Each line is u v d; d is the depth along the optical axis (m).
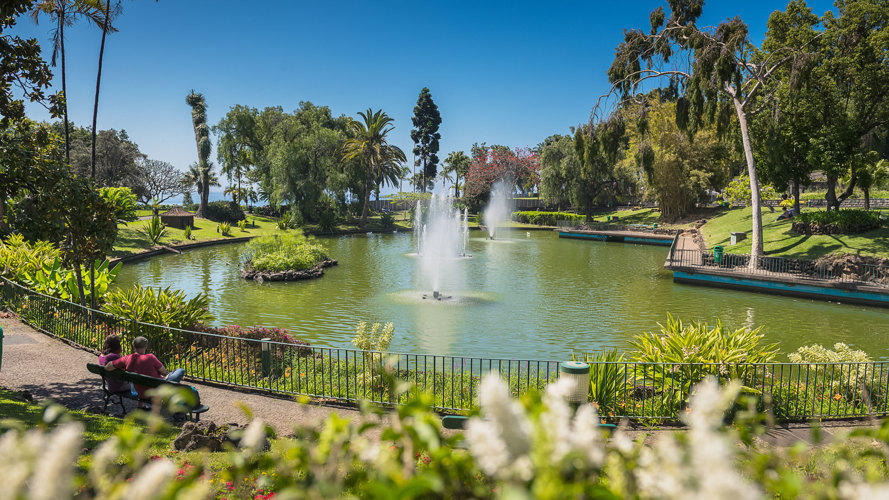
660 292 25.69
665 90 33.53
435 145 113.38
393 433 1.30
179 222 53.38
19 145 10.73
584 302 22.86
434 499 1.22
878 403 9.01
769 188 46.47
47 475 0.78
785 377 11.26
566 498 0.91
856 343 16.89
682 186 60.34
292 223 63.16
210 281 28.38
